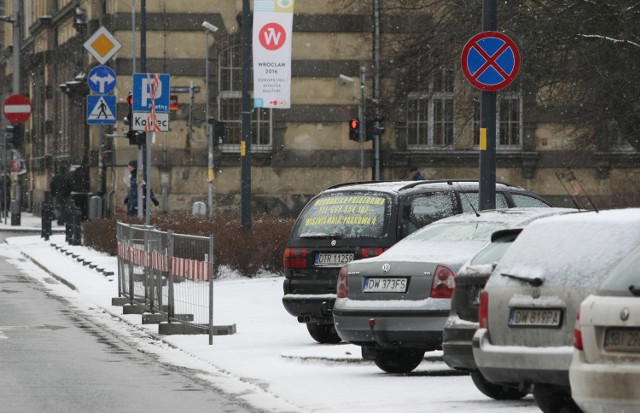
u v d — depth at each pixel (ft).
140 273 151.53
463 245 96.32
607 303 58.95
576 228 69.97
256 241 194.80
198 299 124.16
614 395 57.77
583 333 59.52
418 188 115.96
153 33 320.50
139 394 85.40
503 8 198.90
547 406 70.69
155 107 175.63
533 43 195.42
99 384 90.38
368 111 308.60
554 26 190.60
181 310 130.11
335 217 116.78
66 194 395.55
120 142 322.55
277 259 195.21
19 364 101.96
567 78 202.08
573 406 70.59
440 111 314.55
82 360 105.60
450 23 224.12
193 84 320.91
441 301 93.61
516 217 97.55
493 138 122.93
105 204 339.16
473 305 80.18
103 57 246.68
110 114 244.22
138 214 260.21
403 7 257.96
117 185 322.34
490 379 71.56
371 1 315.17
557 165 311.06
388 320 94.48
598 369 58.29
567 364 67.62
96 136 360.48
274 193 320.29
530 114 230.89
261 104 230.07
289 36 229.86
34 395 84.38
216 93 321.52
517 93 223.30
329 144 319.06
